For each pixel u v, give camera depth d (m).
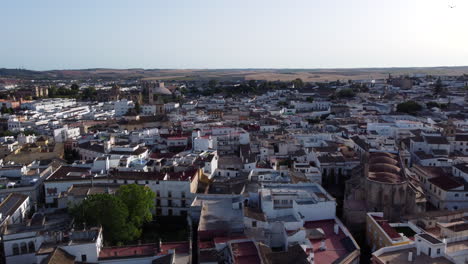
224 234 101.69
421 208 121.31
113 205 104.75
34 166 165.12
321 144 195.75
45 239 92.62
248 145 196.50
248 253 88.25
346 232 104.31
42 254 86.38
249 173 149.25
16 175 152.62
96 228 96.69
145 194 116.12
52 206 137.12
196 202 124.94
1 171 151.75
